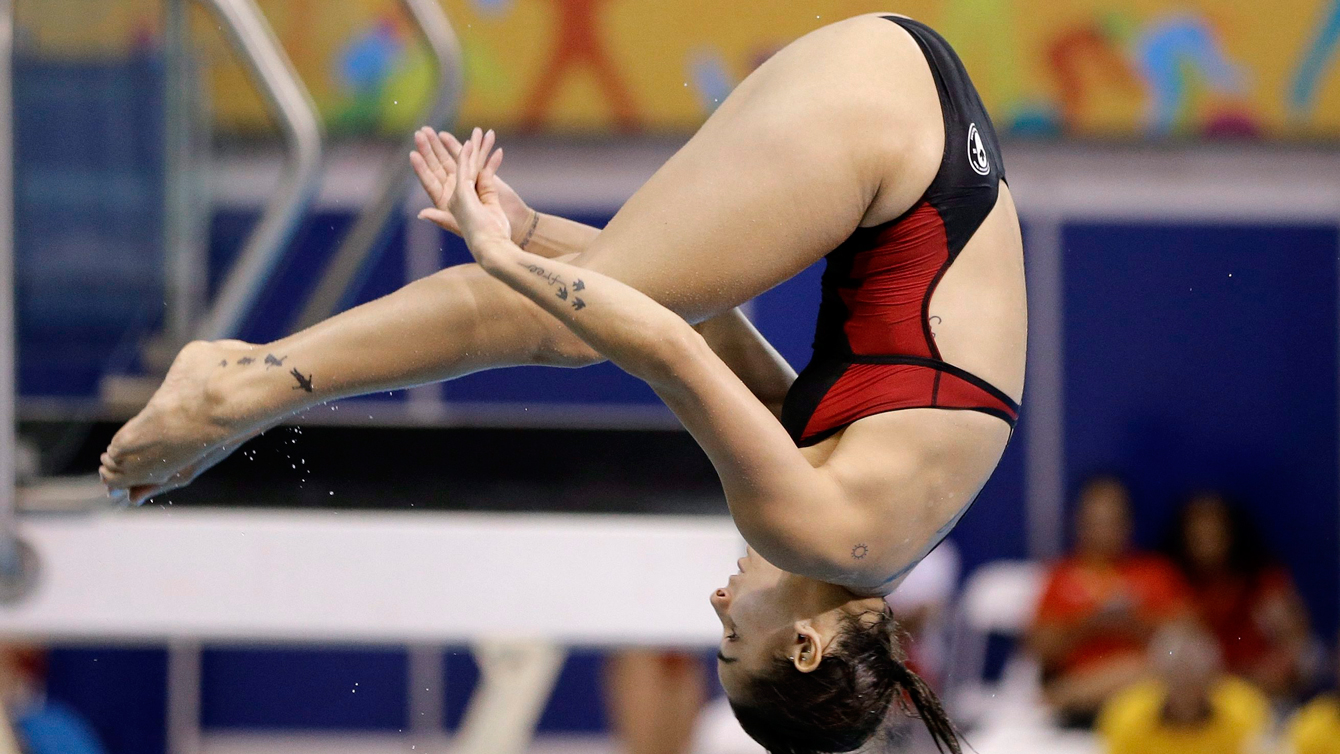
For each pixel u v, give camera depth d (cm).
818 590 905
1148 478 2944
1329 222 2894
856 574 833
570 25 2711
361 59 2534
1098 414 2947
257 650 2844
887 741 970
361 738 2839
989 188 846
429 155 891
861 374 837
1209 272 2923
